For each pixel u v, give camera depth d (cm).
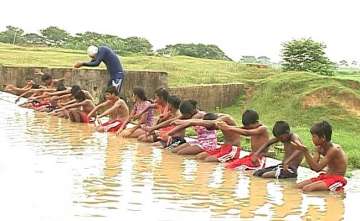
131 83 2169
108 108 1425
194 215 626
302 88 2550
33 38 6394
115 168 877
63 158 933
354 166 1195
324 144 834
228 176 883
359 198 782
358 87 2603
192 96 2333
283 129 909
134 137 1259
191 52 5800
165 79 2253
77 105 1474
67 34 6500
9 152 959
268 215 652
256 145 975
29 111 1697
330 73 3462
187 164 967
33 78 2172
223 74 2931
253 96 2608
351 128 2245
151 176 834
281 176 894
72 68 2142
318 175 883
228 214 643
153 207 647
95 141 1171
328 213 681
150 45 5691
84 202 646
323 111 2359
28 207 610
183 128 1084
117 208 631
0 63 2391
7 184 709
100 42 5112
